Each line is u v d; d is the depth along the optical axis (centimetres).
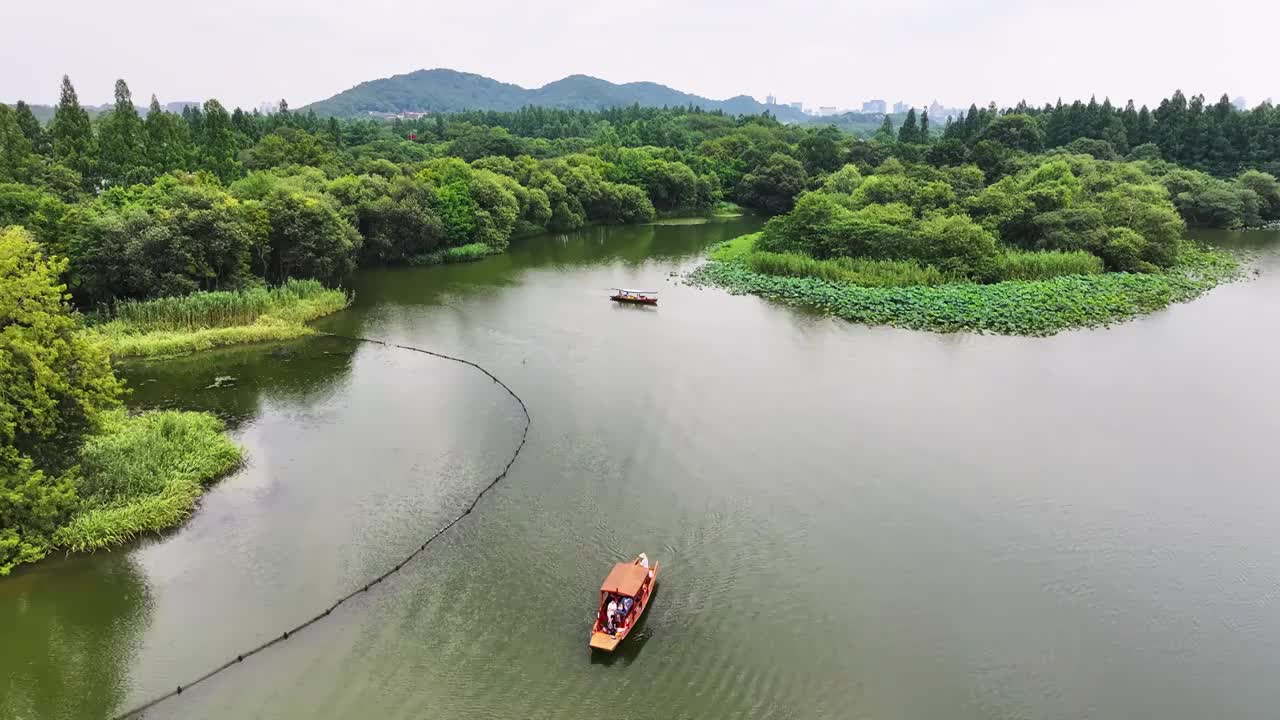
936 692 2998
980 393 6050
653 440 5188
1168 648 3262
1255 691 3023
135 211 7700
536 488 4538
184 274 7750
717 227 16238
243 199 9594
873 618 3419
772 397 5947
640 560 3569
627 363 6750
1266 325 8012
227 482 4581
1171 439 5228
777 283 9656
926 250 10056
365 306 8738
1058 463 4872
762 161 19700
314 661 3144
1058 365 6712
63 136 11450
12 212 7725
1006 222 11069
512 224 13425
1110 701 2967
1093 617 3450
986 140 17150
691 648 3228
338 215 9700
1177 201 15250
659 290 9731
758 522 4184
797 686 3019
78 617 3409
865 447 5084
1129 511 4322
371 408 5734
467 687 3002
